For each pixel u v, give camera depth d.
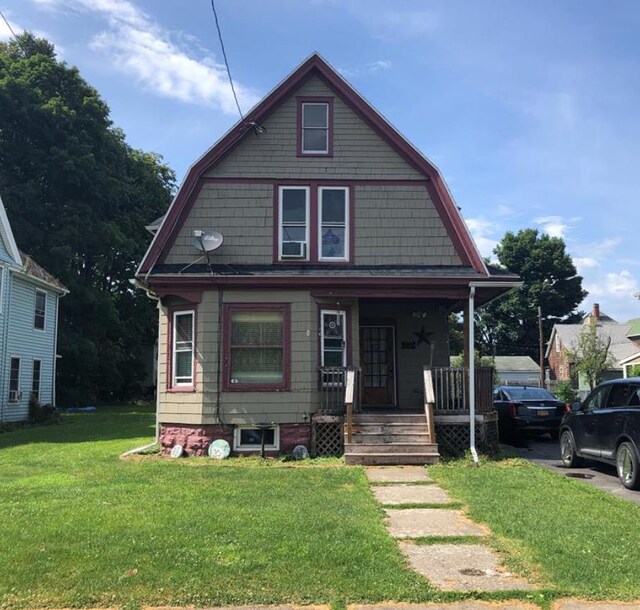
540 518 6.93
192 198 13.29
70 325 37.22
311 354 12.58
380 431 12.06
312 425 12.31
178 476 9.71
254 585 4.74
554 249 66.38
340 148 13.59
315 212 13.37
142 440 16.03
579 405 11.46
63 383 35.75
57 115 35.25
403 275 12.65
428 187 13.56
